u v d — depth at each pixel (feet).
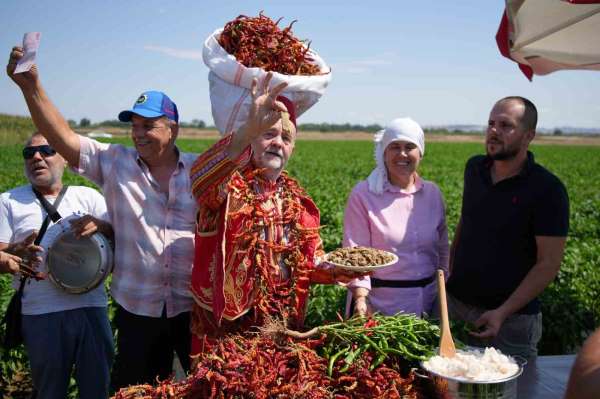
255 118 9.69
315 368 9.59
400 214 13.98
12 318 14.03
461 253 15.33
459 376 9.37
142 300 12.93
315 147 239.91
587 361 4.91
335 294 21.53
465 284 15.12
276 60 11.85
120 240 13.08
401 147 13.65
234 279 10.80
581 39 12.94
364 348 9.95
